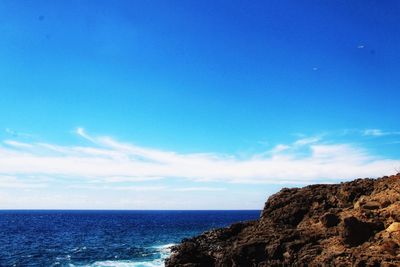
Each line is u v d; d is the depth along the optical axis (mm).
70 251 72062
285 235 33844
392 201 32969
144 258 61219
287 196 42344
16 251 73000
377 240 29125
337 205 38062
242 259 33719
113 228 134500
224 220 196875
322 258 29234
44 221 192500
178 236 99562
